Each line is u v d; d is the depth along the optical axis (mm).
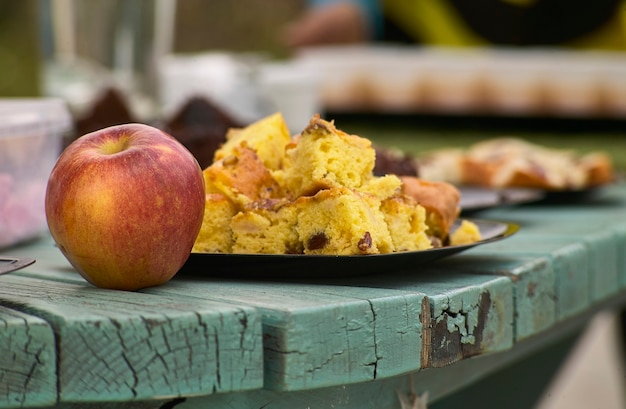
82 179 800
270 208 883
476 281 875
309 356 770
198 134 1098
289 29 3340
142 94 1632
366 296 805
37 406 769
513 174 1322
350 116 3158
